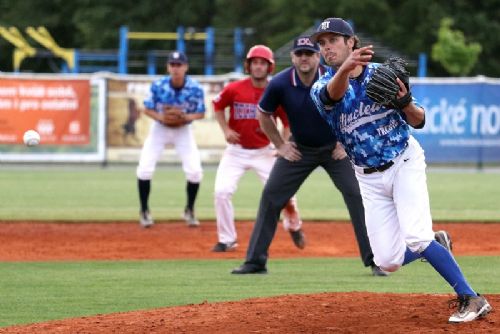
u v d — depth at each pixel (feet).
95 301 60.23
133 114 171.83
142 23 335.26
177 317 49.80
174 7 335.47
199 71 326.85
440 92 171.53
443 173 173.88
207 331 46.09
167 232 99.40
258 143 83.76
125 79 171.22
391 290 63.62
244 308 51.49
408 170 47.83
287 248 89.35
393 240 49.57
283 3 306.55
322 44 48.06
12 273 73.20
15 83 168.66
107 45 332.39
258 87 82.53
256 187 150.41
